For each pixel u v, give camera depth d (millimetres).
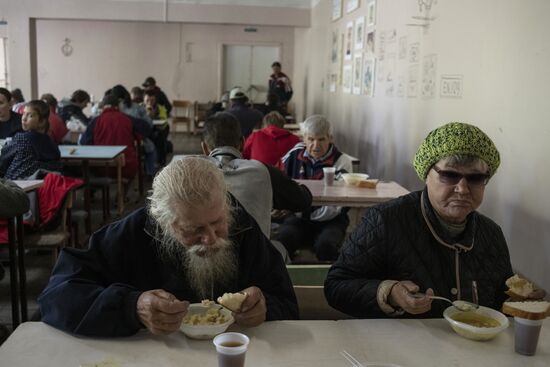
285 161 3658
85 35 12398
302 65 11719
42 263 4020
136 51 12539
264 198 2244
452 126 1536
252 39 12570
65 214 3412
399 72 5035
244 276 1534
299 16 10531
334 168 3361
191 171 1316
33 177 3627
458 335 1418
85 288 1384
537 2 2701
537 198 2680
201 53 12625
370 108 6137
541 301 1441
